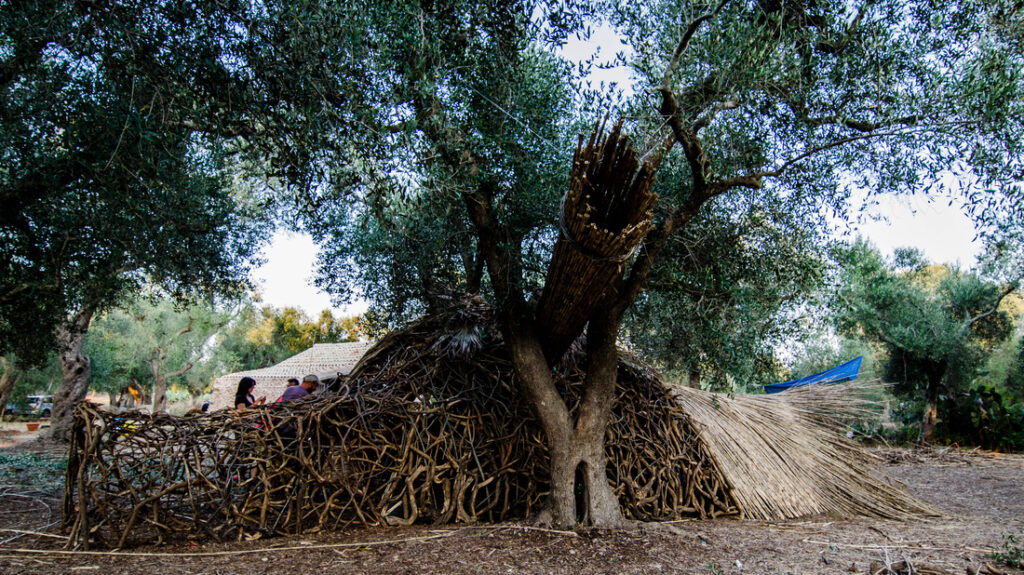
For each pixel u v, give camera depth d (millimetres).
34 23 4035
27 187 5375
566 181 4762
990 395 16750
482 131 4652
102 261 6344
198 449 4566
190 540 4512
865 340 18344
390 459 5254
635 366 6293
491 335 6133
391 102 4008
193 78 3871
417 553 4176
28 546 4305
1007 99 4250
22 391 28438
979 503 7516
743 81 4293
